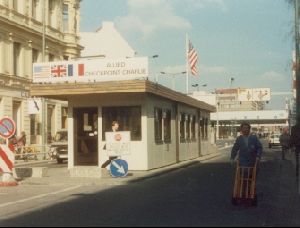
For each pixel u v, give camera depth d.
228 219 10.68
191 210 12.02
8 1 41.16
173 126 31.23
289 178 21.16
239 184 12.99
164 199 14.22
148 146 25.41
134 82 23.36
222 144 80.56
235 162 13.34
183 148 33.91
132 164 25.27
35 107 35.88
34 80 24.75
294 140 21.36
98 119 25.78
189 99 33.78
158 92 25.44
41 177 21.44
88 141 25.95
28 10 44.53
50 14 49.62
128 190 16.92
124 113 25.53
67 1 52.22
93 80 23.94
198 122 39.72
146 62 23.38
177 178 21.58
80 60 24.12
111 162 21.03
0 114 40.16
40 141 46.44
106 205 13.01
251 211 11.95
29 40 44.56
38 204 13.45
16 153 35.62
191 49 47.56
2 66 40.28
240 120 117.81
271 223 10.27
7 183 18.64
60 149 34.56
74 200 14.25
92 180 19.88
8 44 41.25
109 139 21.08
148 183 19.48
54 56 49.78
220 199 14.19
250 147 12.98
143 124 25.25
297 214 11.54
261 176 22.12
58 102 49.75
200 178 21.36
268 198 14.57
